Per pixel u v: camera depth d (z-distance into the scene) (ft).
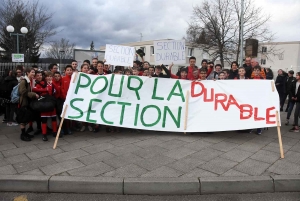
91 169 12.48
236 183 11.34
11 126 21.80
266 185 11.44
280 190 11.51
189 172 12.21
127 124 18.17
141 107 18.54
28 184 11.34
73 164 13.10
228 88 18.34
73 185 11.25
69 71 19.48
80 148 15.67
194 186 11.24
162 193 11.21
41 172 12.09
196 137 18.33
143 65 25.26
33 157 14.06
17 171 12.18
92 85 18.58
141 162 13.44
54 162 13.35
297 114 20.83
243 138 18.33
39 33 79.77
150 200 10.79
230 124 17.74
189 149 15.65
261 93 17.87
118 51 22.84
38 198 10.84
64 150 15.28
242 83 18.25
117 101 18.51
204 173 12.10
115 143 16.76
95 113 18.11
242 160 13.87
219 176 11.75
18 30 75.20
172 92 18.74
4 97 21.71
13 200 10.66
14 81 22.16
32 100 17.29
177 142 17.06
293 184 11.51
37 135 18.71
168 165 13.07
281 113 31.58
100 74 20.16
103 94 18.48
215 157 14.29
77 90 18.30
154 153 14.85
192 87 18.74
